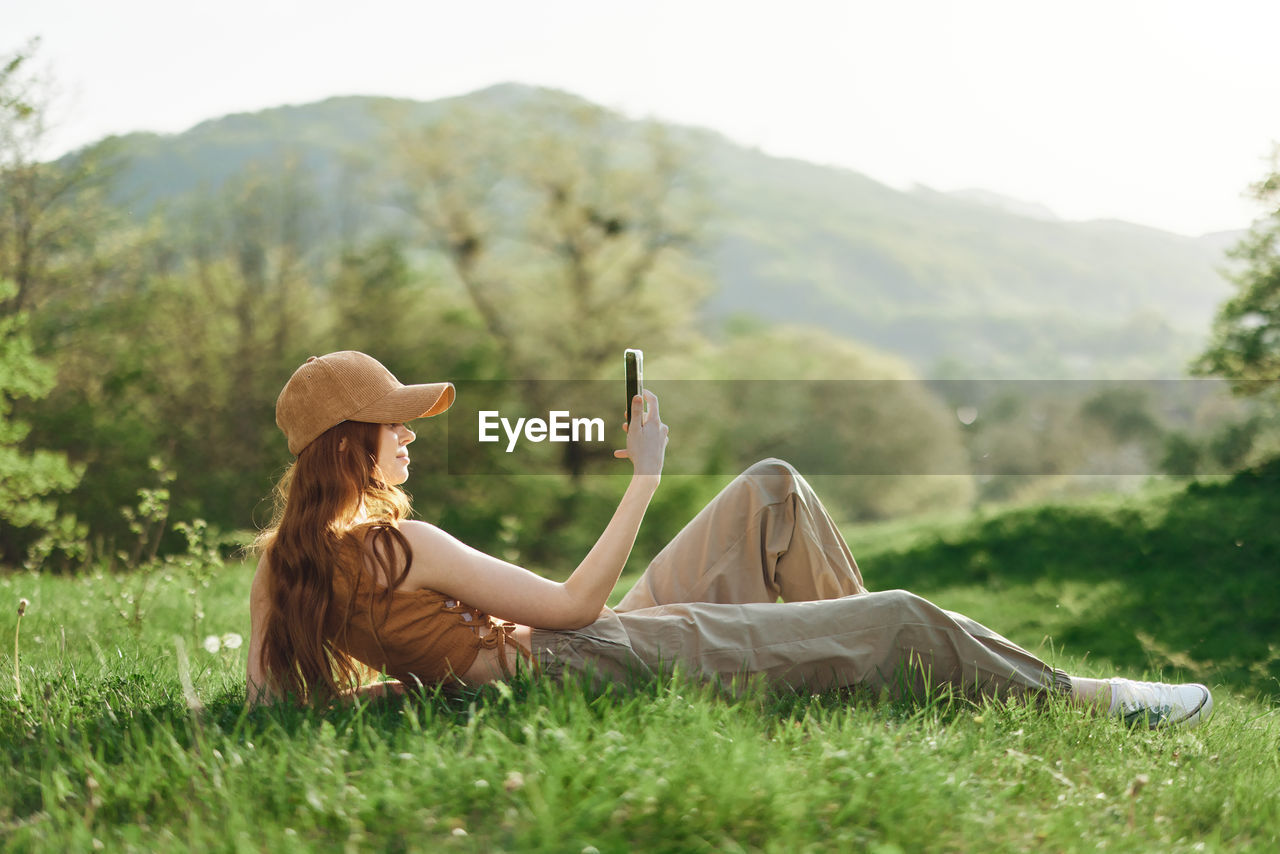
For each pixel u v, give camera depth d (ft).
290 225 85.71
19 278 71.20
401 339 86.53
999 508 56.65
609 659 7.88
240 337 83.66
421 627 7.58
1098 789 6.91
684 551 9.29
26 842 5.50
